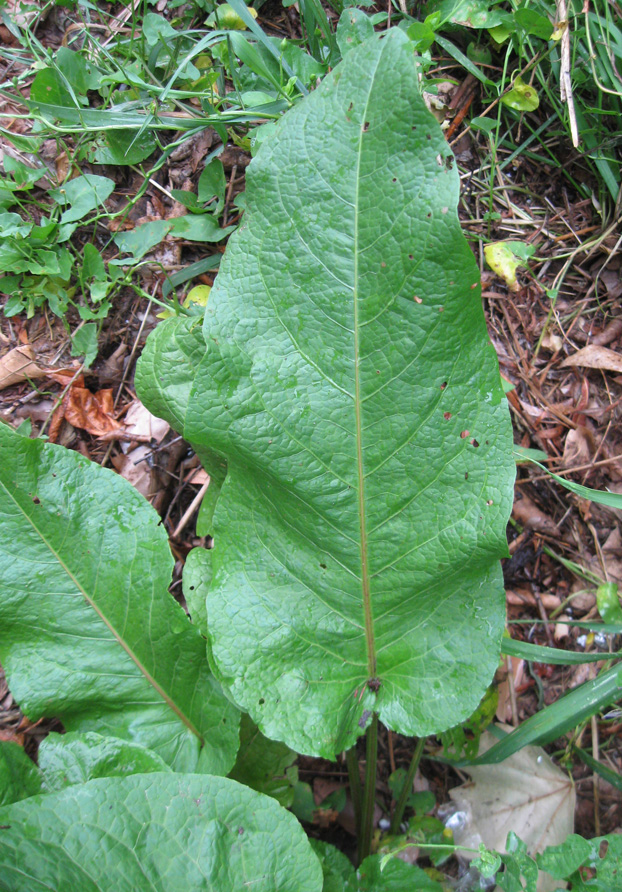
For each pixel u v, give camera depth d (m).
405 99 0.27
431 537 0.31
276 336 0.29
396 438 0.30
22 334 0.43
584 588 0.47
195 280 0.45
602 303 0.48
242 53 0.39
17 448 0.32
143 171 0.44
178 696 0.34
